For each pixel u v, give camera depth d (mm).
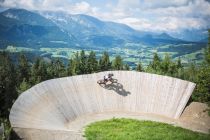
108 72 43344
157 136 29656
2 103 69125
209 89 44344
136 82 42031
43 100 32875
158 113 37812
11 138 22656
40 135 24312
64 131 27594
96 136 28641
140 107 38938
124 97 40219
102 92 40156
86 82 40406
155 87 40969
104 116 36219
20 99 29719
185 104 38219
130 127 32156
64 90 37031
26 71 100688
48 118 30312
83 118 35031
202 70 44281
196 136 30375
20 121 25875
